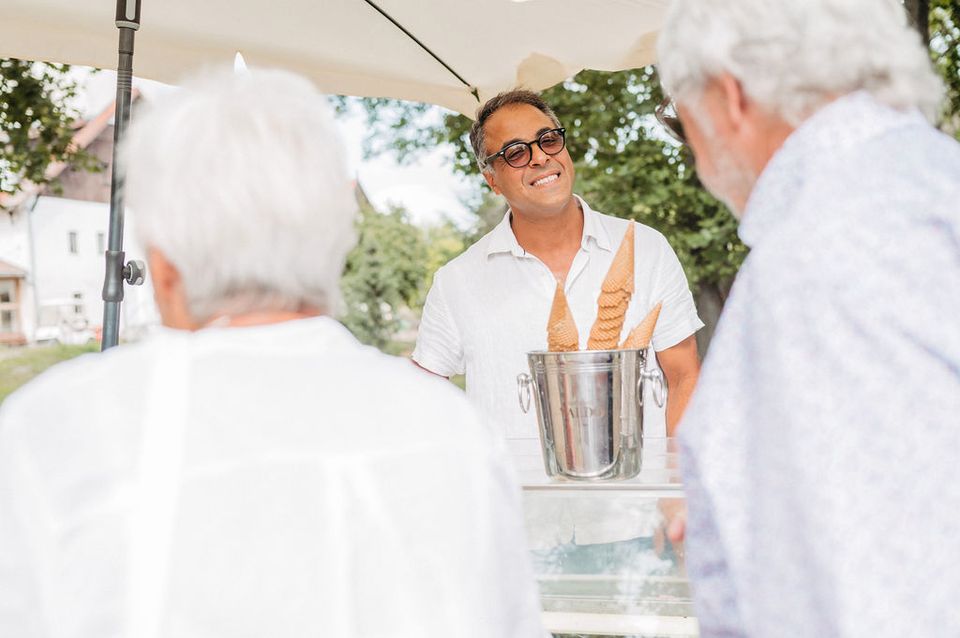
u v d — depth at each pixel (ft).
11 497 2.73
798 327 3.04
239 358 2.93
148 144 3.05
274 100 3.10
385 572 2.76
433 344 9.03
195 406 2.82
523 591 3.07
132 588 2.63
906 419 2.90
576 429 4.96
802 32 3.32
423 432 2.95
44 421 2.83
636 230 8.70
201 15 9.38
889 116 3.34
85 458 2.74
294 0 9.35
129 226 3.11
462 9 9.55
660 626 4.59
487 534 2.95
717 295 27.63
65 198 77.77
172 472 2.73
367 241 52.44
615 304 5.48
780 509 3.03
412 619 2.75
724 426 3.20
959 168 3.23
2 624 2.67
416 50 10.41
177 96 3.15
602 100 29.91
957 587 2.88
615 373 4.95
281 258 2.97
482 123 8.50
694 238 26.68
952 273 3.01
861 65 3.32
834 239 3.07
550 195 8.25
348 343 3.12
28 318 75.56
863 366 2.94
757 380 3.12
